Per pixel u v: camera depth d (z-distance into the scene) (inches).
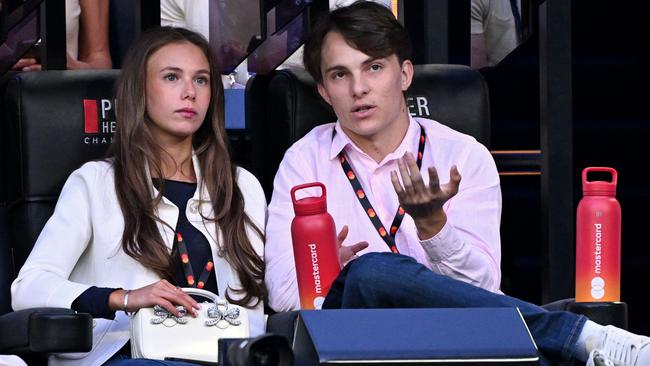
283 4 417.1
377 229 372.5
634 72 606.2
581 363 308.2
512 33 454.3
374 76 364.2
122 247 350.6
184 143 369.1
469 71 401.7
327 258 318.0
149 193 355.3
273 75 396.5
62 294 331.0
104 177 358.3
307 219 318.0
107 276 352.5
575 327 294.7
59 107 377.1
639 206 593.6
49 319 303.4
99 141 379.2
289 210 370.9
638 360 283.4
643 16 604.4
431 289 306.0
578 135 604.1
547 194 416.5
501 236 575.8
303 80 391.5
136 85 362.6
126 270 352.5
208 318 322.3
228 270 362.3
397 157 375.2
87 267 358.3
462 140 382.0
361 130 365.7
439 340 243.3
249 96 399.5
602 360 287.9
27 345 305.1
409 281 308.3
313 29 372.5
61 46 412.2
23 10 405.7
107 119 380.8
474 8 458.0
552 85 416.2
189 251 358.6
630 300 580.7
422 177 347.3
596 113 609.3
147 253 348.2
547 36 415.5
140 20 404.8
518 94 593.6
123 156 359.3
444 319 249.1
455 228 370.3
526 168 430.0
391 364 239.0
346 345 239.8
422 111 393.1
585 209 330.6
